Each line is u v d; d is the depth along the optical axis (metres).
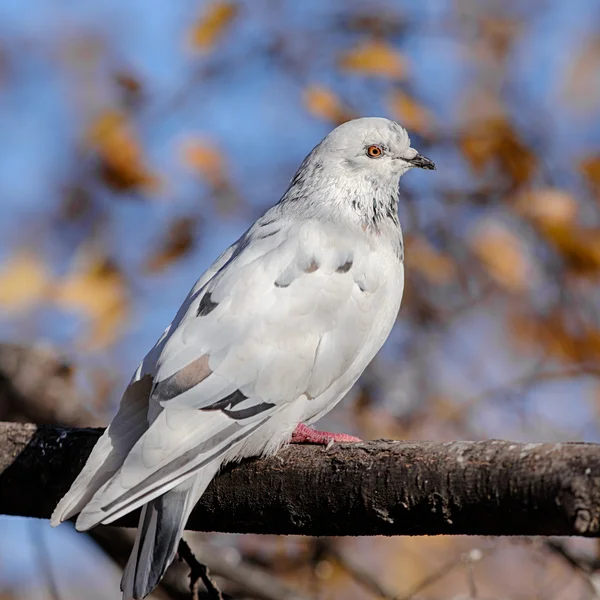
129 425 8.02
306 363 8.52
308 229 9.16
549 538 10.40
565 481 6.70
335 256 8.99
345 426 12.51
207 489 8.06
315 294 8.72
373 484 7.40
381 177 10.04
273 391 8.30
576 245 12.00
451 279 13.16
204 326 8.39
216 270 9.23
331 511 7.63
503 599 11.26
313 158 10.12
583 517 6.58
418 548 12.30
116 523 8.73
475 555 10.41
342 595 11.90
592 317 12.67
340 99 12.33
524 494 6.84
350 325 8.84
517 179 12.34
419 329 13.27
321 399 8.80
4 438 8.71
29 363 11.56
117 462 7.74
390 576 12.23
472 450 7.12
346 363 8.86
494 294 13.20
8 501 8.70
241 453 8.04
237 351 8.30
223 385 8.16
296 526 7.85
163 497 7.66
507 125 12.39
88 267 12.58
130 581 7.34
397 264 9.55
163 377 8.09
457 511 7.12
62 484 8.49
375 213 9.93
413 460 7.29
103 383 12.45
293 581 11.56
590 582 10.09
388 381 12.86
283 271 8.77
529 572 12.19
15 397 11.45
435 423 12.43
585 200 12.41
